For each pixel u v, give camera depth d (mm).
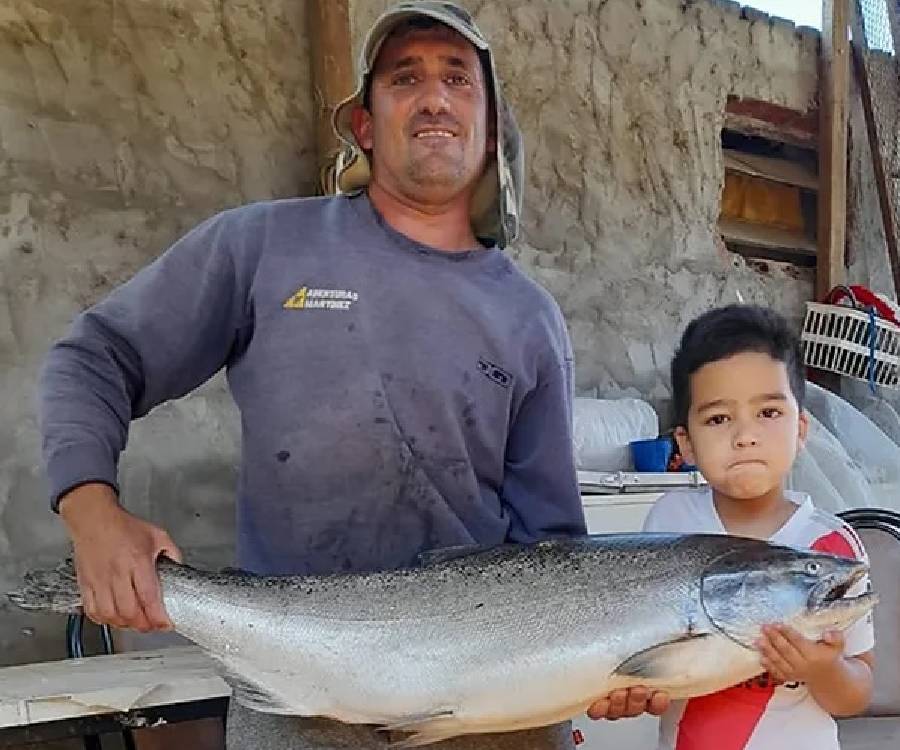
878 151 5684
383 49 1870
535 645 1625
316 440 1694
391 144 1811
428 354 1731
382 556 1739
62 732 2055
